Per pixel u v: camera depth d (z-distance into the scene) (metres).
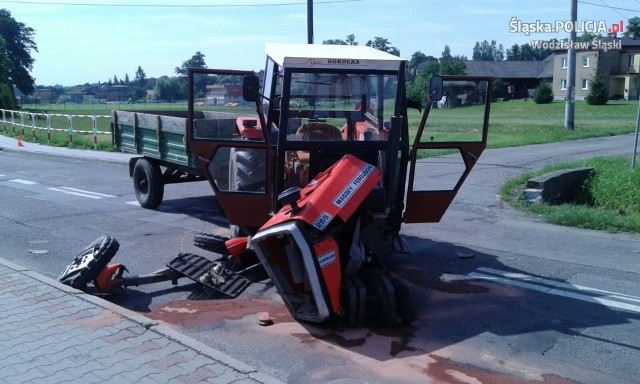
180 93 57.62
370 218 6.43
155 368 4.88
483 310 6.66
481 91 7.34
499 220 10.92
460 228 10.31
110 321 5.81
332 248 5.88
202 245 7.86
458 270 8.05
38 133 31.11
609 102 66.50
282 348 5.65
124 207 12.23
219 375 4.78
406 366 5.31
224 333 5.99
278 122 7.28
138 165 12.11
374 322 6.27
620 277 7.78
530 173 14.36
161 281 7.18
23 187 14.78
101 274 6.82
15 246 9.16
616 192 12.77
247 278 7.55
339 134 7.01
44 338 5.43
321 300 5.73
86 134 29.06
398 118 6.57
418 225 10.51
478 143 7.48
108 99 105.81
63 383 4.63
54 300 6.34
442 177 14.60
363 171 6.14
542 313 6.59
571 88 29.91
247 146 7.02
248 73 7.27
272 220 6.07
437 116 25.08
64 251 8.89
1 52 67.50
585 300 6.97
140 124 12.01
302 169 7.02
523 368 5.31
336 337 5.91
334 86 6.88
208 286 7.06
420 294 7.15
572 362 5.44
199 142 7.16
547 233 10.06
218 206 12.32
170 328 5.71
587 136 26.77
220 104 7.50
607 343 5.85
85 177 16.67
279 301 6.90
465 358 5.49
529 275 7.85
